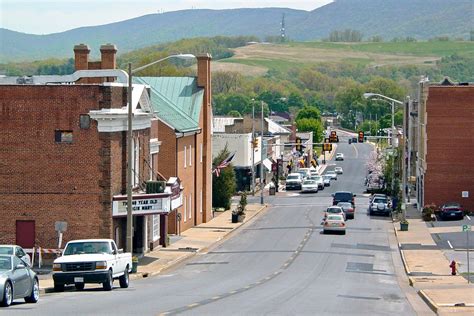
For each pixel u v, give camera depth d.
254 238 77.38
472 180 97.31
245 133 143.75
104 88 56.75
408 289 48.50
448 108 97.38
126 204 57.72
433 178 97.94
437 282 51.75
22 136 57.41
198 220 87.81
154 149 69.00
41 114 57.19
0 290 32.78
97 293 40.84
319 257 63.81
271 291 43.31
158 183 60.72
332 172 170.62
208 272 55.03
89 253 42.81
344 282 50.00
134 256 55.62
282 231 82.94
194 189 86.12
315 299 40.03
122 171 59.12
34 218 57.50
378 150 182.88
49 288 42.59
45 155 57.31
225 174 104.00
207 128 90.06
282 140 194.25
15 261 34.91
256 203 115.19
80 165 57.09
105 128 56.84
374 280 52.19
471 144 97.19
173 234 77.94
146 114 62.75
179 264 60.00
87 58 77.12
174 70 175.62
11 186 57.53
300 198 124.94
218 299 38.41
